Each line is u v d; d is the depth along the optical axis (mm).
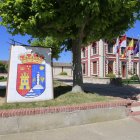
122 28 12289
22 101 9602
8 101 9430
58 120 8305
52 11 9492
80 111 8711
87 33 11641
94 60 39281
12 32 10344
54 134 7680
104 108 9227
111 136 7602
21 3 9422
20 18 9711
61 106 8633
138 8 11172
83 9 9523
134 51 27406
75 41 11680
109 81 22766
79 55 11648
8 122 7566
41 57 10047
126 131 8117
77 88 11555
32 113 7898
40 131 7953
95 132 7957
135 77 26625
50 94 10109
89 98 10422
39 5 9273
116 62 38312
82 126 8578
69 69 63094
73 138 7363
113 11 9828
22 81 9664
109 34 12328
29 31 10297
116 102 9594
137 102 11664
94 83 23688
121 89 17234
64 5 9781
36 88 9867
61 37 10875
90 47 40469
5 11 9797
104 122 9109
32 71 9844
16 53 9680
